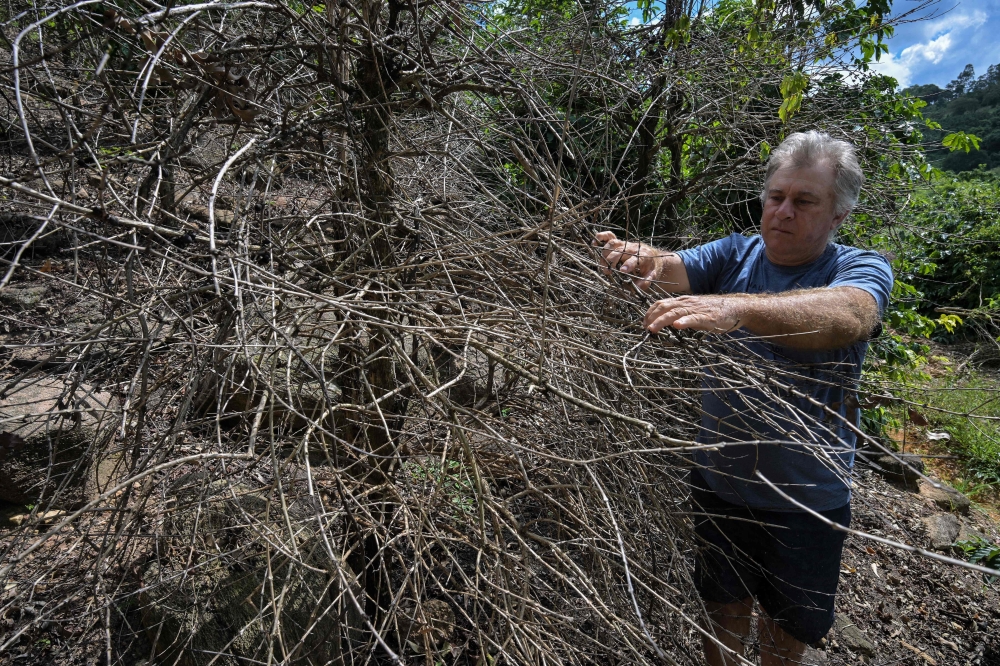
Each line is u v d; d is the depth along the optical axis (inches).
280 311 54.6
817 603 70.1
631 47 110.2
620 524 58.3
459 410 52.1
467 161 81.3
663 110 114.9
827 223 68.8
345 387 67.0
